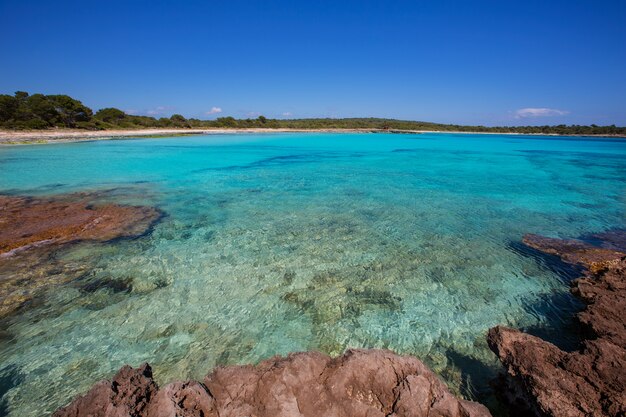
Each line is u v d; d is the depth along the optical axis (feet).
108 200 43.27
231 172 68.80
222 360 16.81
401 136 257.75
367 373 11.78
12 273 23.72
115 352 17.08
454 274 25.40
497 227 35.91
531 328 19.13
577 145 186.09
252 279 24.31
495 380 15.33
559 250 29.53
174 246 29.43
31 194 45.39
